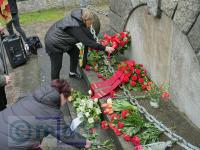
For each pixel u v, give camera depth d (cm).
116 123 420
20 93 597
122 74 496
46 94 319
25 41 725
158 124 408
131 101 458
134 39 543
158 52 466
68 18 479
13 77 651
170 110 439
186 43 390
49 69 642
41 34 827
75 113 484
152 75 499
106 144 421
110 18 630
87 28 479
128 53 576
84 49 537
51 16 941
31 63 698
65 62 648
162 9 423
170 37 425
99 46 481
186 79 405
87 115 458
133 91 482
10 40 666
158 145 369
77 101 493
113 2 599
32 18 936
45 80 609
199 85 379
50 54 513
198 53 365
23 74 659
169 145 374
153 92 445
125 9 550
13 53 672
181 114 430
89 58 557
